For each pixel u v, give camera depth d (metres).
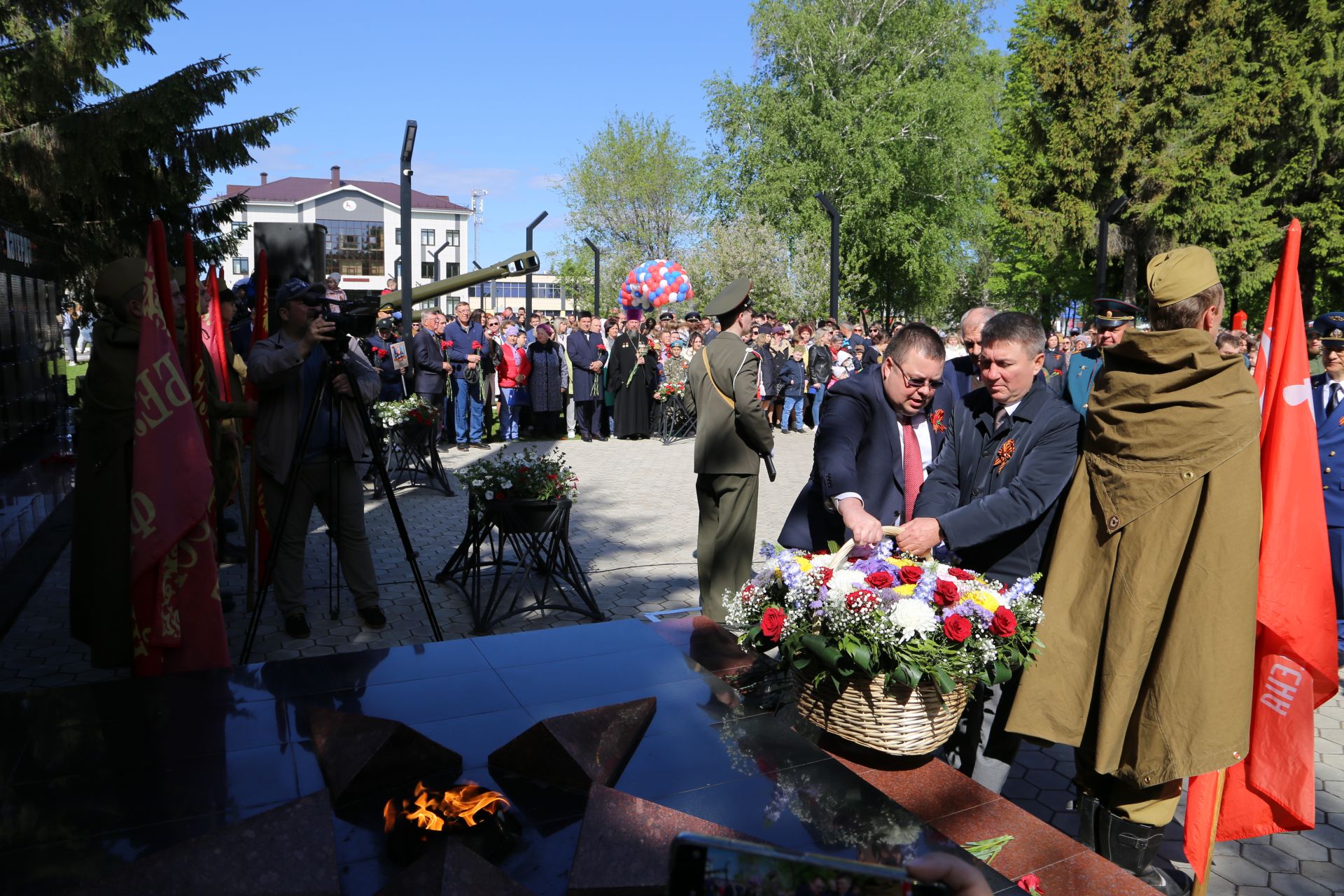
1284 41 26.86
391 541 7.16
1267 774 2.59
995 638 2.39
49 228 12.77
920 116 29.36
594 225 38.16
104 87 13.95
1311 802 2.54
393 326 12.18
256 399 4.96
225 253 13.94
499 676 2.36
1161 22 26.48
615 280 36.72
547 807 1.68
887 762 2.47
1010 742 2.78
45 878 1.43
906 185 30.30
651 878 1.41
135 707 2.13
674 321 17.17
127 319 3.68
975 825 2.19
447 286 15.55
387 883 1.37
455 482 9.73
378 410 8.81
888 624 2.30
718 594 5.07
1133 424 2.42
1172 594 2.38
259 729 2.01
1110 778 2.60
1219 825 2.73
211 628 3.60
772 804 1.72
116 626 3.55
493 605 5.18
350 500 4.99
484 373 13.42
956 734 2.98
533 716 2.11
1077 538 2.54
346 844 1.56
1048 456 2.73
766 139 30.12
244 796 1.71
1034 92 30.64
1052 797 3.53
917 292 33.72
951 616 2.31
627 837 1.49
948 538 2.71
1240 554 2.31
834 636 2.37
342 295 8.01
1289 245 2.61
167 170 12.74
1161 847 3.17
